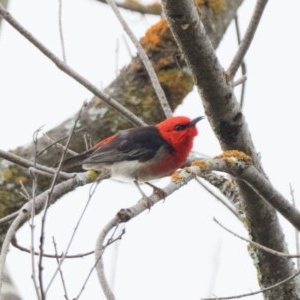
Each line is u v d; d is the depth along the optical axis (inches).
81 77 461.7
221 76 425.4
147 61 487.8
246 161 434.3
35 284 314.7
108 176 502.9
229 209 483.8
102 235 350.3
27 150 573.9
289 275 475.8
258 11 432.1
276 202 438.9
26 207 376.8
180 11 394.6
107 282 327.0
